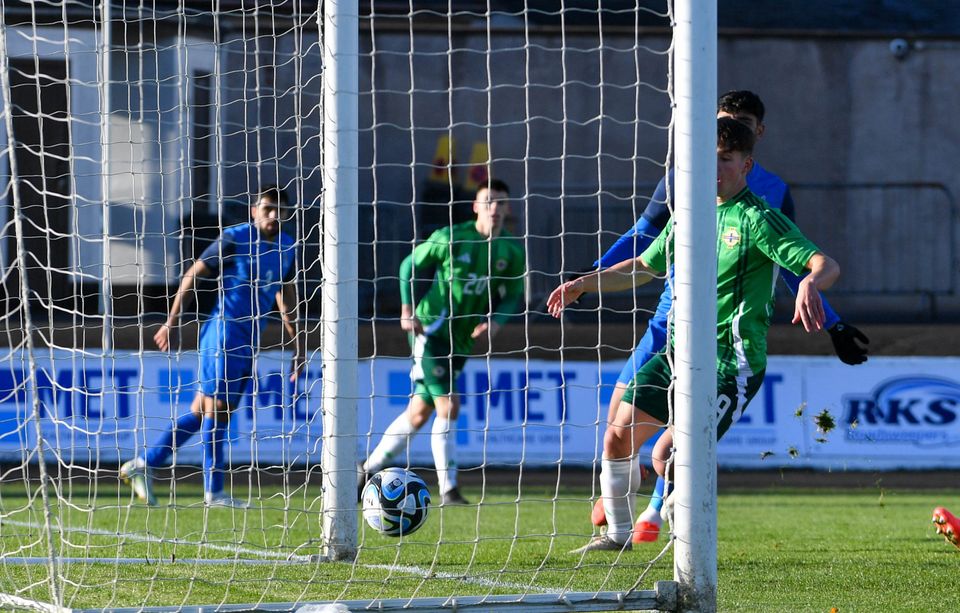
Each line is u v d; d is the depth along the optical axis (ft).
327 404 60.95
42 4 142.31
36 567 56.44
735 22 207.21
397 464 137.49
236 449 129.80
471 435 141.18
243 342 91.40
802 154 198.18
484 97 177.78
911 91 198.49
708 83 44.04
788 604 48.14
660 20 185.57
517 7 181.68
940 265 188.55
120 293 142.41
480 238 100.94
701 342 43.65
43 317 137.39
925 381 146.92
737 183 59.00
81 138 143.23
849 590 52.24
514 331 147.13
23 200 143.43
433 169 176.24
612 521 64.49
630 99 182.80
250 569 57.06
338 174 60.64
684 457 43.60
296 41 66.49
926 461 145.69
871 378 146.41
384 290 167.12
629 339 149.18
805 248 55.42
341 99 60.49
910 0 213.66
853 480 139.33
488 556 63.87
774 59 197.57
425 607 41.91
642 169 183.83
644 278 60.85
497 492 118.62
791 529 83.30
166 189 142.82
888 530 82.58
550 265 173.68
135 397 130.82
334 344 60.70
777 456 144.77
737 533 80.33
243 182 142.82
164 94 139.03
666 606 43.45
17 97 143.64
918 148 198.90
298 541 70.64
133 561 59.11
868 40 197.67
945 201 188.75
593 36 181.88
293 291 93.86
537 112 180.65
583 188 179.42
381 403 140.26
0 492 107.96
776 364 145.89
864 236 189.26
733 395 59.82
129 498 101.86
